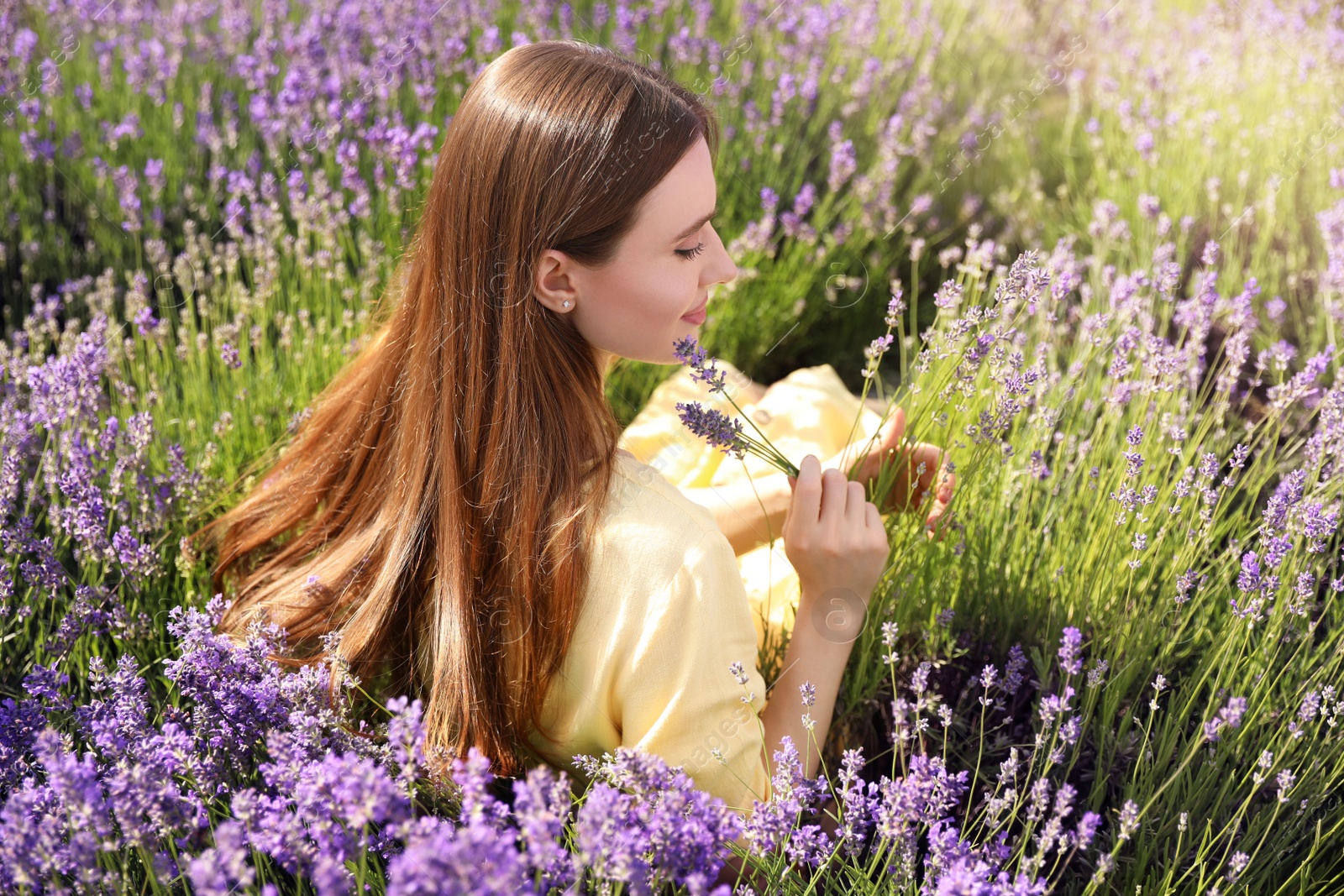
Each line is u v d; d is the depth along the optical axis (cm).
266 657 149
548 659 147
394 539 160
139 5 384
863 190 324
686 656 143
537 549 146
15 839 109
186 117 362
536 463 149
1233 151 307
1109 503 195
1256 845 154
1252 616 163
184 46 382
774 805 127
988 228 345
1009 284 168
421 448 158
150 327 249
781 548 215
